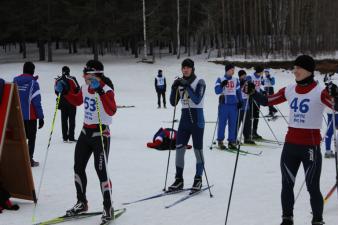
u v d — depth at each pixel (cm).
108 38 3562
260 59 3497
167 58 3919
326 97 385
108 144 458
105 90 442
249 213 481
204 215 475
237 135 919
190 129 572
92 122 452
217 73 3120
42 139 1012
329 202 520
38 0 3584
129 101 2122
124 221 455
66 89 466
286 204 409
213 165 739
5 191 492
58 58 4069
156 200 533
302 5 3794
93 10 3394
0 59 4209
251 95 434
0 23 3697
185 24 4219
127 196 550
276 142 990
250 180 634
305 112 396
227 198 541
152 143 905
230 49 3888
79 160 459
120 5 3869
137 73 3116
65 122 967
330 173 677
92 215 467
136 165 732
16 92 478
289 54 3681
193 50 4625
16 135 491
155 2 3944
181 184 575
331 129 791
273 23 3809
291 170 408
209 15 3888
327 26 3791
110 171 688
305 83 400
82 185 463
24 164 494
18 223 444
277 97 424
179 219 462
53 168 703
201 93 559
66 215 454
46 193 558
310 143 395
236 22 4122
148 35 3706
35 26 3706
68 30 3412
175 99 593
